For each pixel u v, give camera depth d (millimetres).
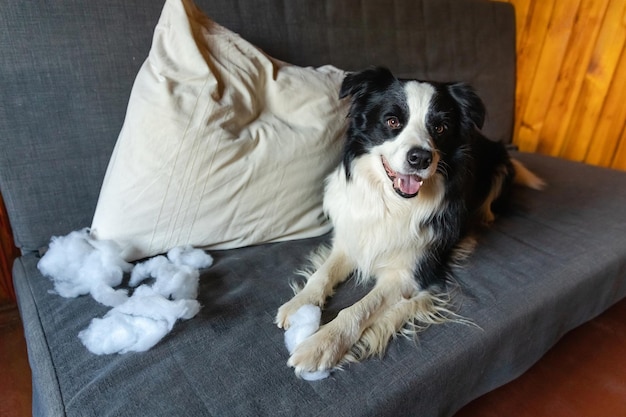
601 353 1631
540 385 1465
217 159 1147
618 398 1433
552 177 1974
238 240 1306
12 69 1091
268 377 874
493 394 1418
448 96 1253
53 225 1244
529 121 2541
